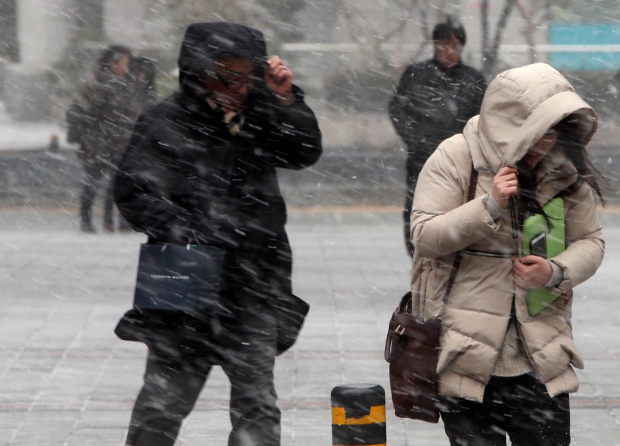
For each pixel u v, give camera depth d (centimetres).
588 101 5200
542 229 1318
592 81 5200
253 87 1472
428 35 5259
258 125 1491
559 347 1337
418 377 1347
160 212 1436
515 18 5153
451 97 2956
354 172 5619
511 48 5169
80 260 4069
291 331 1535
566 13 5134
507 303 1334
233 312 1481
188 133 1460
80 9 6038
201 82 1439
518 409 1369
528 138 1254
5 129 5931
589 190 1386
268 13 5500
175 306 1398
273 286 1505
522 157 1270
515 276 1323
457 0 5138
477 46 5072
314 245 4481
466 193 1345
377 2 5388
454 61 2972
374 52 5459
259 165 1505
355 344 2650
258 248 1484
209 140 1466
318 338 2716
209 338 1472
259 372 1489
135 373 2373
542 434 1364
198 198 1456
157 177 1441
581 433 1942
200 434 1942
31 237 4709
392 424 1994
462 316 1335
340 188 5619
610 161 5147
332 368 2409
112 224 4872
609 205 5188
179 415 1480
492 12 5109
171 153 1451
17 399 2161
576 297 3322
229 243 1462
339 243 4538
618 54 5175
